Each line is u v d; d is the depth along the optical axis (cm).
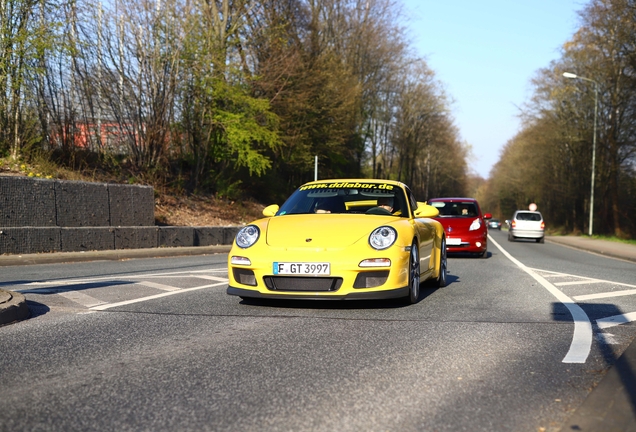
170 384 359
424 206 758
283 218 691
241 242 641
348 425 291
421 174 8238
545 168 5447
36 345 461
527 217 3095
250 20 2634
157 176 2289
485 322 564
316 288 605
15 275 967
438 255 837
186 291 767
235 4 2536
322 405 321
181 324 544
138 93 2177
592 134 4369
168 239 1684
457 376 380
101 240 1469
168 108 2258
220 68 2342
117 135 2194
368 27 4241
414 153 5922
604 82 4081
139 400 329
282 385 358
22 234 1288
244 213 2511
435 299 722
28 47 1645
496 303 691
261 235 643
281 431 282
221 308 632
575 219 5403
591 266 1366
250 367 398
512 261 1445
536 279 978
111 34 2084
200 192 2508
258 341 476
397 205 736
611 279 1007
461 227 1504
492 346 464
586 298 739
